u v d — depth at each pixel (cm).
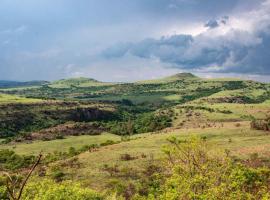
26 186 4344
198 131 13238
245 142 10644
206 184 2255
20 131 19562
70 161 9912
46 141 17662
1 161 12594
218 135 12150
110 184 7606
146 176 7819
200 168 2436
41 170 9219
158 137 12562
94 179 8100
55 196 4325
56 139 18188
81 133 19738
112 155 10144
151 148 10831
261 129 12619
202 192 2278
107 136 19250
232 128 13300
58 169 8988
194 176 2342
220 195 2130
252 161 7950
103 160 9681
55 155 13175
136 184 7150
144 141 12012
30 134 18588
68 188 4616
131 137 17188
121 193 6669
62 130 19825
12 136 18550
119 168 8769
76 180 8094
